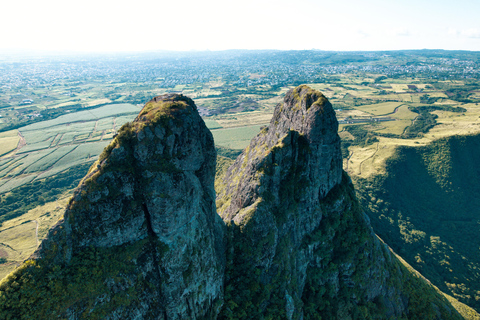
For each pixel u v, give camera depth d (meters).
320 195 70.25
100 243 39.84
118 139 41.34
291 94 78.44
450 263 133.75
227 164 149.00
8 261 104.38
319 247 68.12
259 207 60.06
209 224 52.47
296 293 61.59
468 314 92.62
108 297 38.84
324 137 65.88
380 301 69.38
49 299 35.47
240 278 56.25
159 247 43.38
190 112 46.88
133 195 41.53
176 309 44.19
